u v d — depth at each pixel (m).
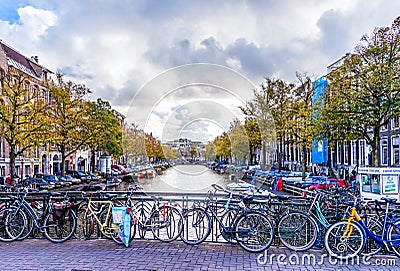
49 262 6.57
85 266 6.35
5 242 7.87
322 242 7.30
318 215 7.37
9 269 6.21
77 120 31.97
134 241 7.88
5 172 34.94
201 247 7.46
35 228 8.15
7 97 25.44
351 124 21.23
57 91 31.31
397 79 19.56
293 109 27.75
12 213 8.09
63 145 32.66
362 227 6.82
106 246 7.54
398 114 19.73
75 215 8.08
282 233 7.36
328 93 24.72
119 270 6.16
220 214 7.71
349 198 8.61
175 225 7.92
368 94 20.50
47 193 8.40
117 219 7.65
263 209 7.63
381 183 15.87
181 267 6.29
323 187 21.41
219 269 6.20
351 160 34.75
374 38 20.88
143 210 8.11
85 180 36.41
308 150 41.75
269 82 28.34
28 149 27.16
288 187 22.73
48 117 29.12
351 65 21.27
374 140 20.91
